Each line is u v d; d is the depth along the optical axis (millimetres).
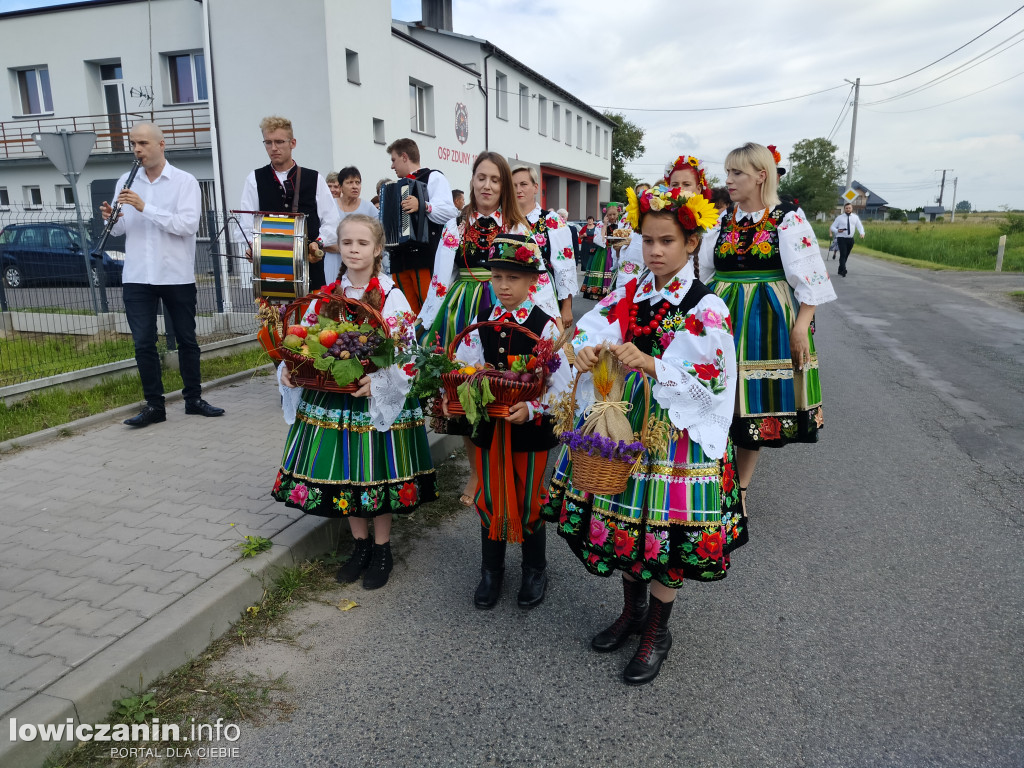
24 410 5652
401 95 18719
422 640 3039
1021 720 2535
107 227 5168
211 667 2811
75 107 19812
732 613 3252
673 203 2488
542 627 3154
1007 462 5168
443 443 5246
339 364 2963
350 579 3498
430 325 4164
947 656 2914
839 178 58375
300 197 5520
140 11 18672
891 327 11031
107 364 6523
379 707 2609
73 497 4082
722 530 2623
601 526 2641
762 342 3943
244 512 3889
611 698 2670
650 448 2514
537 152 29938
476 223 4000
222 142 16031
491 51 24328
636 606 2973
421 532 4109
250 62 15555
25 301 8125
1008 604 3307
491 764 2340
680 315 2557
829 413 6445
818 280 3861
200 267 8766
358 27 16359
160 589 3061
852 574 3600
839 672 2820
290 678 2764
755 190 3930
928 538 3990
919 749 2398
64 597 2986
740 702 2645
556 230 4211
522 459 3131
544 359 2898
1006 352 9062
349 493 3203
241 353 7961
